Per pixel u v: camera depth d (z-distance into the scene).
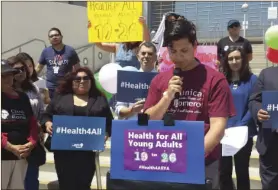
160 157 1.87
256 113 3.03
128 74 3.46
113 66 4.08
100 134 3.34
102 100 3.62
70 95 3.62
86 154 3.57
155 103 2.25
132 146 1.91
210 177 2.12
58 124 3.36
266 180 3.07
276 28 3.32
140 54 3.73
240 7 8.48
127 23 4.56
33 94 4.24
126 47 4.63
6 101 3.66
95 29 4.68
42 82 4.86
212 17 8.62
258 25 8.52
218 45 5.93
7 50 9.70
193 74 2.10
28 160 3.87
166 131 1.87
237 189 4.00
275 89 3.01
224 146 3.25
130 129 1.91
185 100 2.10
